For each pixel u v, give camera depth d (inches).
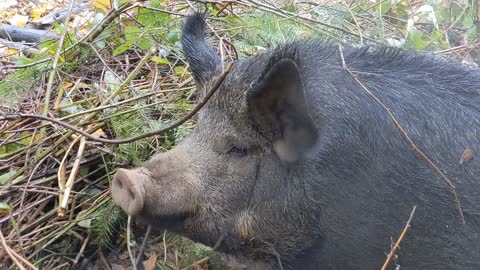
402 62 59.3
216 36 78.2
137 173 56.3
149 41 77.6
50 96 75.8
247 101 54.7
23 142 70.9
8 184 66.7
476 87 58.1
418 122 56.0
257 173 57.1
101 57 77.2
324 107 56.7
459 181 54.6
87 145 69.1
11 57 90.4
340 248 57.1
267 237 58.1
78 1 115.8
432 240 54.9
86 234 67.4
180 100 74.0
